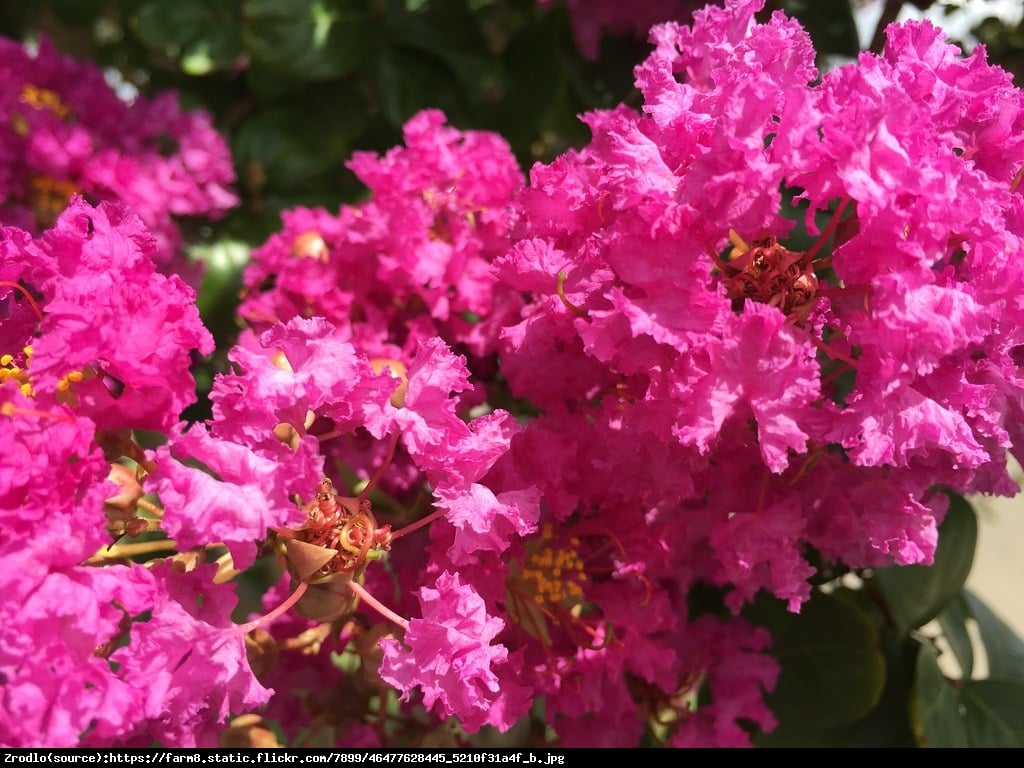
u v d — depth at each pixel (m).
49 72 0.27
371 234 0.23
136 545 0.19
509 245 0.23
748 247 0.20
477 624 0.19
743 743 0.23
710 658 0.23
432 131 0.23
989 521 0.34
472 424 0.20
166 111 0.28
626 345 0.20
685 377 0.19
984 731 0.25
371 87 0.32
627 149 0.19
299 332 0.19
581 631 0.22
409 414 0.19
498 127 0.32
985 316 0.19
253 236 0.30
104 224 0.19
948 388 0.19
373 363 0.22
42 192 0.26
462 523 0.19
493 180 0.23
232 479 0.18
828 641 0.24
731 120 0.19
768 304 0.19
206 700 0.19
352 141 0.32
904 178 0.19
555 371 0.21
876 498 0.21
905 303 0.19
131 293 0.19
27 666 0.18
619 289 0.19
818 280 0.20
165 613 0.18
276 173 0.31
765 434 0.19
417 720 0.23
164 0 0.31
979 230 0.19
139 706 0.18
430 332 0.23
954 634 0.27
